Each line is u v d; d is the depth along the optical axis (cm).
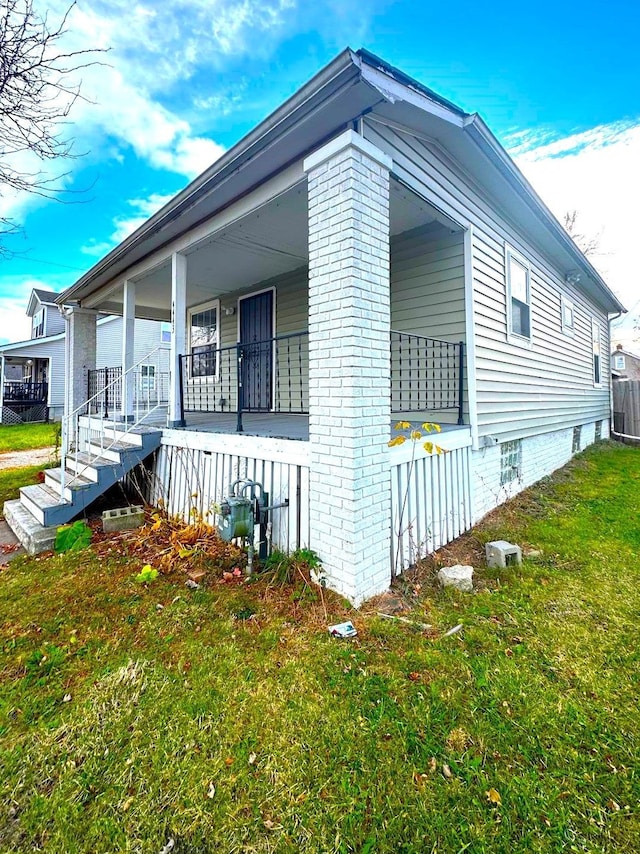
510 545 369
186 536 398
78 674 225
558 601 302
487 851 140
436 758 173
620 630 265
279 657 237
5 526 495
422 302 502
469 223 466
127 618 279
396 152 350
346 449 291
